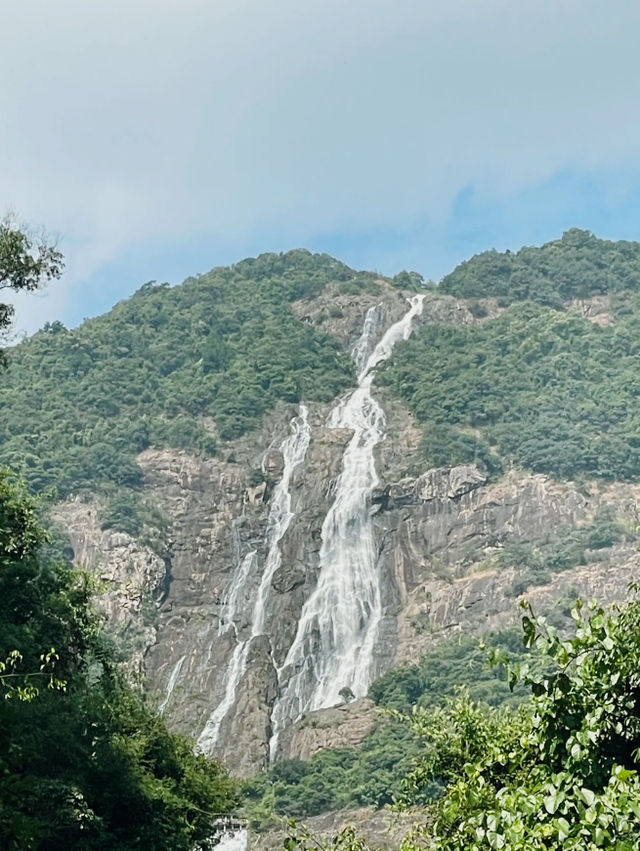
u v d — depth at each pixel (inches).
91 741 1389.0
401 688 4729.3
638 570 5201.8
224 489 6097.4
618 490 5821.9
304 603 5600.4
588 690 593.3
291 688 5216.5
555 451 5974.4
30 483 5812.0
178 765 1680.6
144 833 1412.4
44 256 1467.8
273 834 3659.0
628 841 504.1
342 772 4131.4
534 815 557.3
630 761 587.5
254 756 4714.6
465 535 5743.1
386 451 6200.8
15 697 1024.9
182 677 5310.0
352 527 5861.2
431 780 1044.5
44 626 1529.3
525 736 633.6
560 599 5064.0
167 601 5649.6
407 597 5570.9
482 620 5246.1
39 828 789.9
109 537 5590.6
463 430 6279.5
